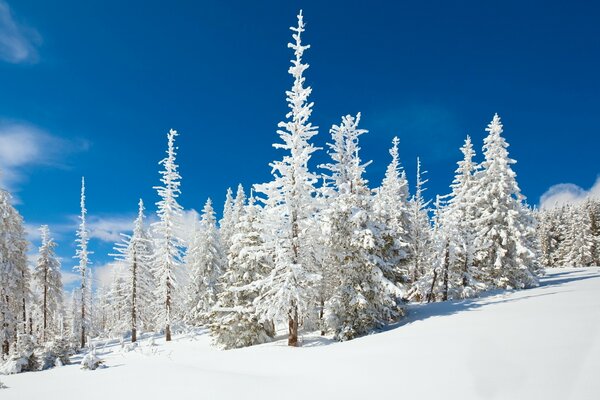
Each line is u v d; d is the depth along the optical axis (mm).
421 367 10312
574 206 83500
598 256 72500
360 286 22547
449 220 33594
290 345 21969
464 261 33344
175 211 39250
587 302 17984
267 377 11555
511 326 14016
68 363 22109
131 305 40781
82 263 47125
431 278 37875
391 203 36562
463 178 40312
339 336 21531
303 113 23344
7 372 19500
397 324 22578
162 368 13539
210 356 19672
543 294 24031
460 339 13133
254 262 26453
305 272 21859
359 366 11641
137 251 41500
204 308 40906
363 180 26359
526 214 33094
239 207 47094
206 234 43281
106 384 11062
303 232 22594
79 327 50250
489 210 33531
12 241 34250
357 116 28781
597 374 7637
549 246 84750
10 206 34625
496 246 32562
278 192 23016
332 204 23875
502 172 33688
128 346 29312
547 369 8445
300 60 23594
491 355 10312
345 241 23422
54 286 43812
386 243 25359
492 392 7691
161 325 37656
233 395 9164
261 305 23109
